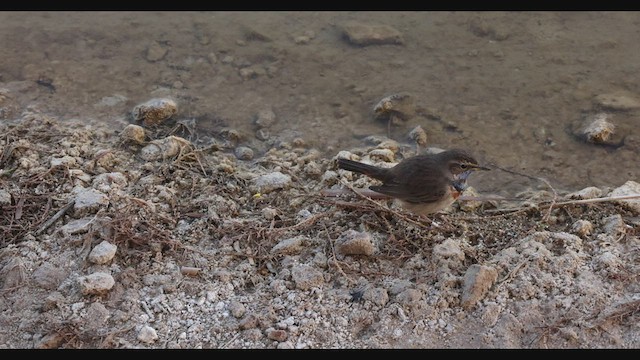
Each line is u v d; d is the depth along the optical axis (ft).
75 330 30.86
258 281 34.01
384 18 58.95
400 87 51.08
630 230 36.65
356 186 40.52
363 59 54.19
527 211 38.58
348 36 55.93
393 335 31.22
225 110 49.11
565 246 35.42
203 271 34.17
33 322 31.19
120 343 30.50
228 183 40.57
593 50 54.29
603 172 43.55
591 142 45.42
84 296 32.32
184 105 49.34
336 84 51.67
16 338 30.68
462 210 39.17
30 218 36.83
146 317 31.81
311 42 56.13
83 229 35.47
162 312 32.14
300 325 31.50
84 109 48.49
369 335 31.35
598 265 34.17
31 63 52.75
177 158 42.39
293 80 52.11
